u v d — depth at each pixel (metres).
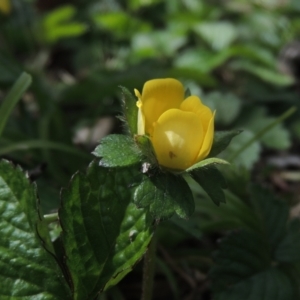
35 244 0.18
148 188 0.17
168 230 0.20
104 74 0.29
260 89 0.32
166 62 0.35
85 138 0.29
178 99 0.17
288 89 0.33
